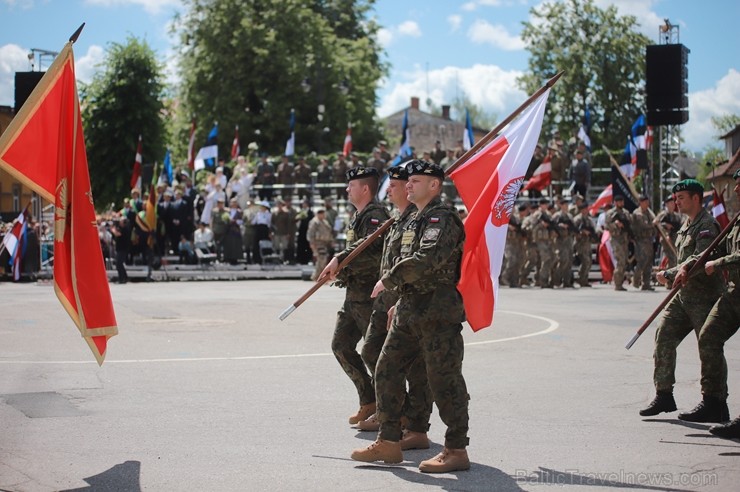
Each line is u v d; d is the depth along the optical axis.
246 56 52.88
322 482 5.66
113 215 30.53
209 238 29.09
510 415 7.73
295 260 30.33
